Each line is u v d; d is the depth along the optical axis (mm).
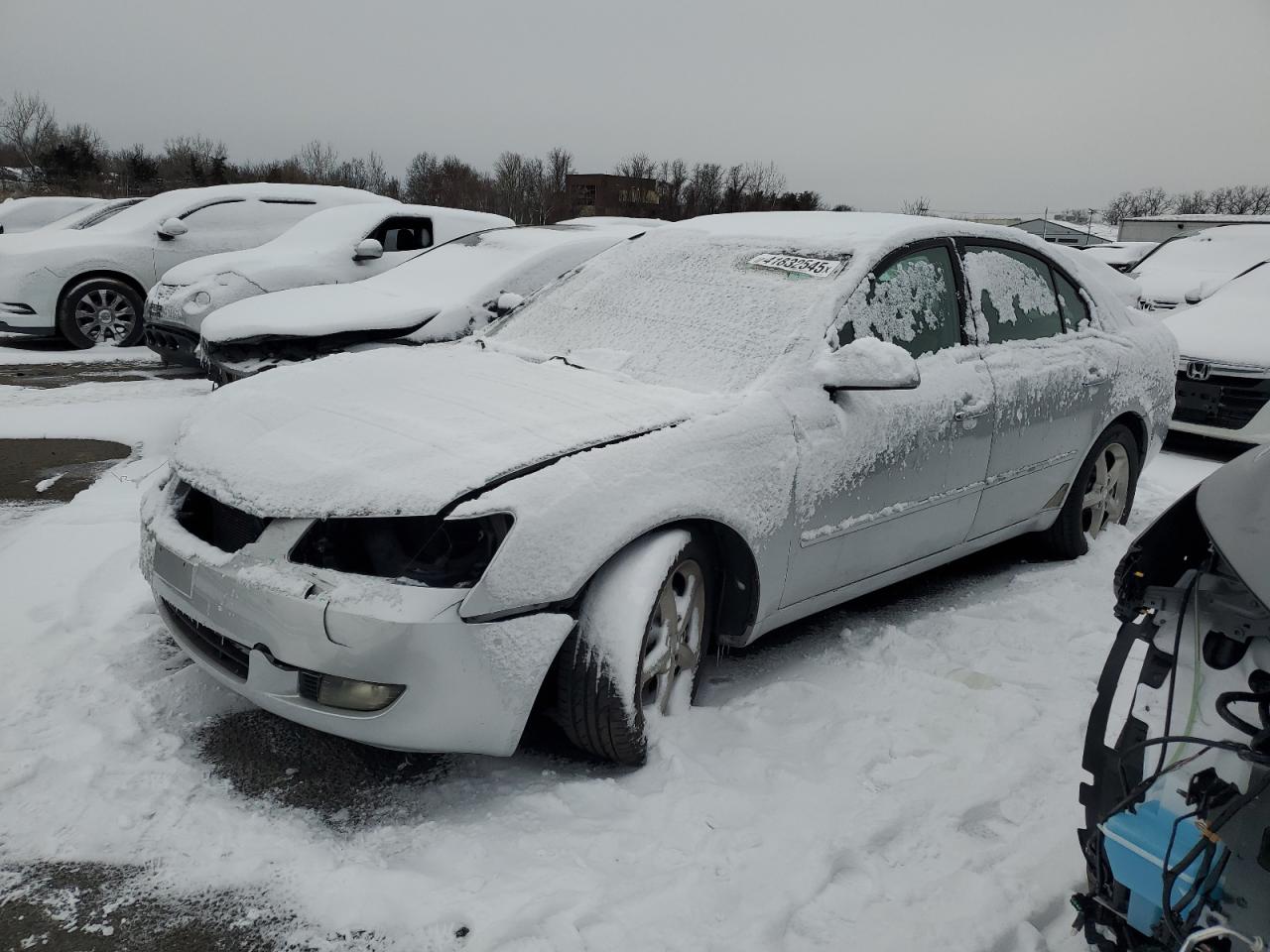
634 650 2668
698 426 2953
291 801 2639
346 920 2225
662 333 3600
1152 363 4824
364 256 8523
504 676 2504
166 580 2822
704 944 2172
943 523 3797
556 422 2855
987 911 2303
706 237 4102
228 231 10453
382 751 2896
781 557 3131
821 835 2549
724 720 3092
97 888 2307
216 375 6562
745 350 3363
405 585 2453
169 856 2410
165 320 8180
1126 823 1765
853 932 2242
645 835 2523
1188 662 1771
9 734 2863
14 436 6406
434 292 6766
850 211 4273
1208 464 7137
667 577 2791
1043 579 4422
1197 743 1658
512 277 6762
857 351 3205
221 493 2699
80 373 8844
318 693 2508
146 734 2908
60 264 9773
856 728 3074
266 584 2520
